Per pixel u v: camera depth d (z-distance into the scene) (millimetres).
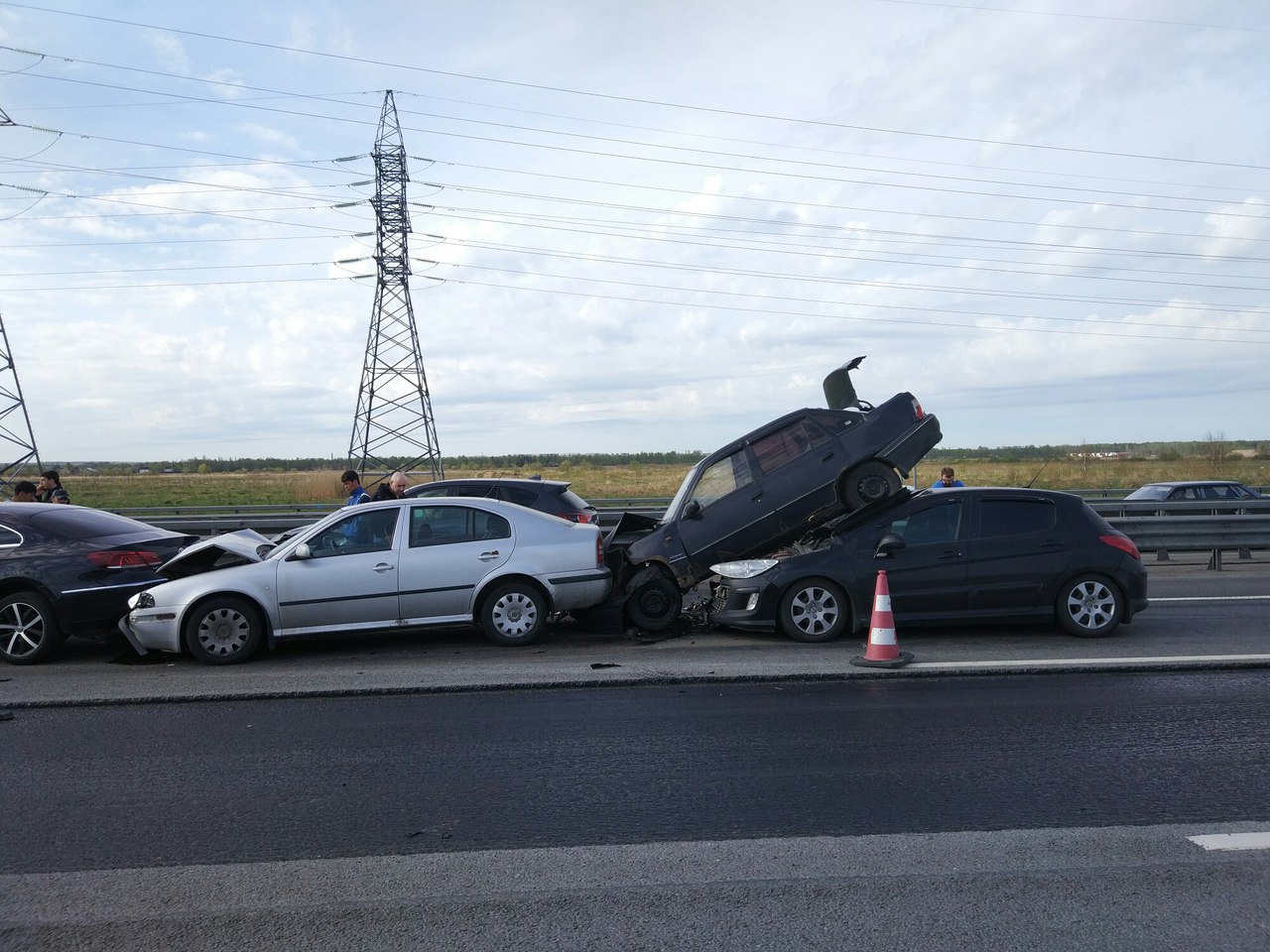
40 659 9422
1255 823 4520
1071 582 9117
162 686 8008
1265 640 8883
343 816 4863
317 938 3592
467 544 9477
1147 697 6852
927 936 3498
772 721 6410
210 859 4359
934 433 10727
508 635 9445
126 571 9609
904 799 4914
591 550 9609
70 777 5582
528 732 6309
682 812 4801
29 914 3824
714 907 3758
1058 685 7250
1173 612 10633
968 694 7027
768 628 9281
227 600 9039
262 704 7316
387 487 12711
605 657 8773
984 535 9164
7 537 9570
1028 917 3629
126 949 3539
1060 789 5016
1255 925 3545
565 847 4398
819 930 3557
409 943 3535
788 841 4402
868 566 9148
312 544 9352
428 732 6371
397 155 38469
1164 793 4934
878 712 6566
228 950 3514
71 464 114688
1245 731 6008
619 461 102625
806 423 10617
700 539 10219
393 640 10094
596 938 3539
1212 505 18266
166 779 5512
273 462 122562
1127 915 3633
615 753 5809
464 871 4160
